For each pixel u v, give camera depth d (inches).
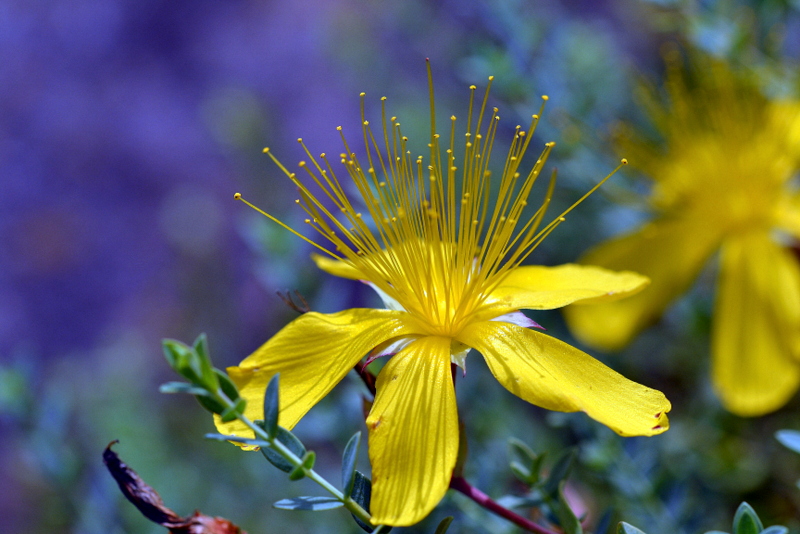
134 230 23.8
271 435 9.1
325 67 23.9
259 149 17.1
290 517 12.6
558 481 9.8
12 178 25.0
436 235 9.9
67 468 11.5
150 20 26.7
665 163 11.9
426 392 9.5
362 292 16.1
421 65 17.4
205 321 19.6
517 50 12.4
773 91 11.6
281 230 11.5
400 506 9.2
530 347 9.6
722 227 11.7
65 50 27.0
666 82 12.0
